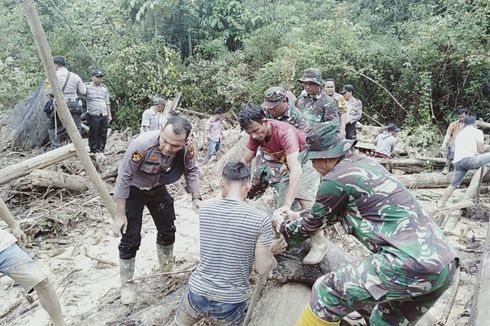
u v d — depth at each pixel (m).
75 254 5.16
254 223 2.49
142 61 12.37
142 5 13.20
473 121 6.23
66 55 12.52
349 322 3.01
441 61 10.93
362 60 11.75
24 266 2.88
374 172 2.32
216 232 2.52
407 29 12.16
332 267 3.13
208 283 2.53
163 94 12.27
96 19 13.36
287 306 3.02
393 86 11.75
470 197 6.84
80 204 6.27
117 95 12.45
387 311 2.52
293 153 2.94
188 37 14.05
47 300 2.99
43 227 5.55
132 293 3.65
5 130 9.46
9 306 4.24
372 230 2.30
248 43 13.16
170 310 3.37
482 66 10.52
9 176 5.29
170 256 3.98
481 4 10.70
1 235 2.87
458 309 3.92
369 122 12.02
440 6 12.78
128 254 3.59
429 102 11.08
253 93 11.98
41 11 13.23
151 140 3.16
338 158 2.40
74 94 7.45
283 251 2.98
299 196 3.21
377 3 14.35
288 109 3.37
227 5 13.87
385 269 2.20
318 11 14.68
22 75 11.52
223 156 8.12
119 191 3.26
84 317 3.79
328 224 2.55
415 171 8.23
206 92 12.59
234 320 2.62
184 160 3.45
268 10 14.36
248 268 2.57
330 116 4.29
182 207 6.39
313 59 11.63
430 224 2.29
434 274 2.15
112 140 10.78
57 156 5.62
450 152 7.71
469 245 5.33
